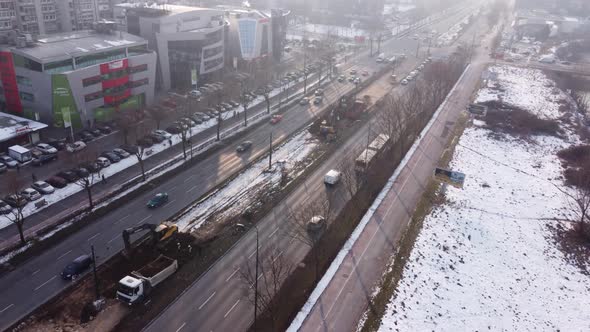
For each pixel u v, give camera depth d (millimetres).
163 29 147875
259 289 65875
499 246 83375
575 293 74062
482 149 123125
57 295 62906
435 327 62656
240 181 96812
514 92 173000
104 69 119438
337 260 73500
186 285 65875
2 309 60000
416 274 72438
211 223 81125
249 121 130000
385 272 71625
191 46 150875
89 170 96188
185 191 91562
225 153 109562
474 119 143000
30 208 82312
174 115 130875
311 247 75688
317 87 166250
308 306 63219
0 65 116562
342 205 89312
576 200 95188
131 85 129750
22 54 111188
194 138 117062
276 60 198875
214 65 162750
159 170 98625
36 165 97625
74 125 116188
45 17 167500
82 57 118188
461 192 100000
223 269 69688
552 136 136250
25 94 116625
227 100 143625
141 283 61844
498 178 108438
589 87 187625
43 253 70938
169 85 154125
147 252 72125
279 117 131125
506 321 66062
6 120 108375
